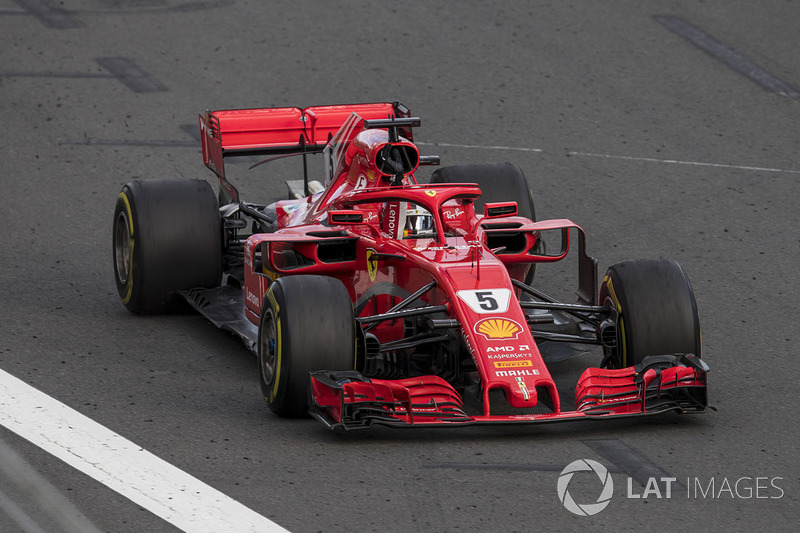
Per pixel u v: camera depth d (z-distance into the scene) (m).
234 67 58.41
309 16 65.44
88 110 53.00
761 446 26.69
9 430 26.67
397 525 22.69
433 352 29.05
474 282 27.72
